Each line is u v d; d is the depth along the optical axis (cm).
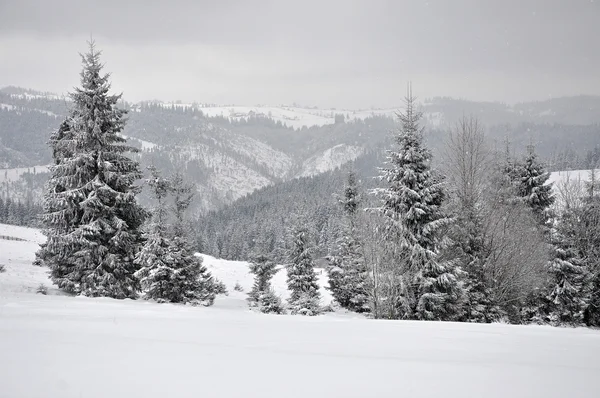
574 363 677
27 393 414
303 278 3581
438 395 444
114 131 2672
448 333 1041
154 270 2692
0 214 13300
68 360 551
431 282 2328
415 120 2525
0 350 602
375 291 2519
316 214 13575
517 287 2605
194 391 434
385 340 874
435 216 2458
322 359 615
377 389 459
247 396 423
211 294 3030
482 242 2619
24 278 3041
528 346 872
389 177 2481
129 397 410
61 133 2795
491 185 2877
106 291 2477
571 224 3344
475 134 2764
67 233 2553
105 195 2547
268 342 791
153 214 2783
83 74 2564
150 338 778
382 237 2519
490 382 505
